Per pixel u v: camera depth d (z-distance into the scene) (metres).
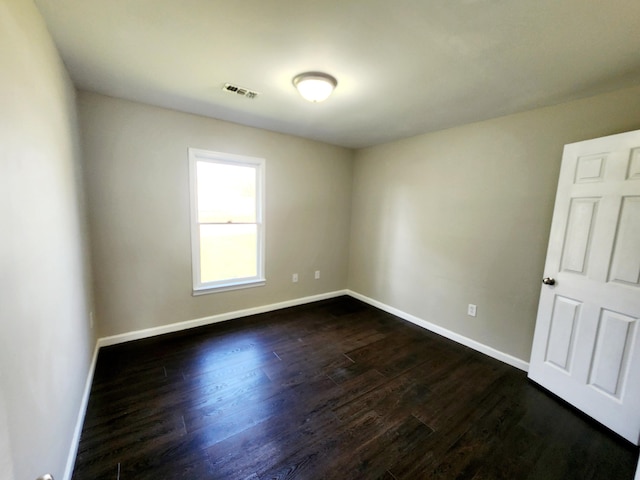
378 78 1.96
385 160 3.78
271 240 3.61
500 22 1.36
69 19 1.40
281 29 1.47
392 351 2.76
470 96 2.19
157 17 1.39
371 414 1.89
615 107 2.00
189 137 2.85
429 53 1.64
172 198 2.83
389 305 3.80
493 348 2.70
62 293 1.47
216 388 2.10
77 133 2.16
